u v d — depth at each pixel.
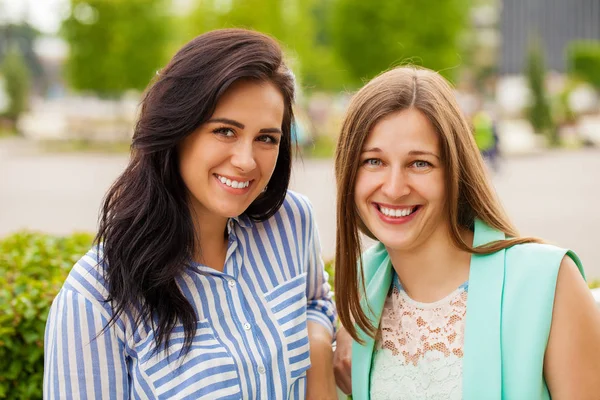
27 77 38.16
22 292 3.19
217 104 1.89
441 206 2.06
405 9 27.30
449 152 2.00
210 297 2.03
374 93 2.02
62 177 18.58
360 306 2.21
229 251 2.11
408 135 1.98
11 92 36.84
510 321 1.96
